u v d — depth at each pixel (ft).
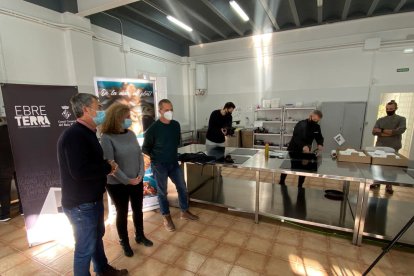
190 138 23.32
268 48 19.07
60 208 7.75
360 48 16.30
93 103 4.49
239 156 9.34
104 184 4.88
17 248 7.22
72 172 4.13
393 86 15.79
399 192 11.01
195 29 17.81
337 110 16.52
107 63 14.75
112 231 8.03
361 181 6.44
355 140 16.33
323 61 17.58
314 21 16.80
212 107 22.65
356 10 15.24
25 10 10.18
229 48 20.62
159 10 14.08
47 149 7.47
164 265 6.25
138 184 6.54
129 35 16.34
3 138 8.43
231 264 6.25
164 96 16.88
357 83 16.76
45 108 7.39
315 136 10.18
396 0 13.62
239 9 13.83
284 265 6.18
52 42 11.35
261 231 7.89
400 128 10.60
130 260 6.46
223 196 9.91
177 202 10.09
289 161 8.45
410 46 14.96
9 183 8.80
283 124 18.76
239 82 21.02
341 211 8.36
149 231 7.97
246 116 21.16
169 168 7.84
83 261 4.68
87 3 11.38
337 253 6.66
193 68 22.47
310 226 8.16
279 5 13.88
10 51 9.84
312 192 10.18
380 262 6.26
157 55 19.03
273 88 19.74
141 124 9.80
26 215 7.14
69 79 12.22
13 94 6.80
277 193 10.12
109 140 5.77
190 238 7.52
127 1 10.57
